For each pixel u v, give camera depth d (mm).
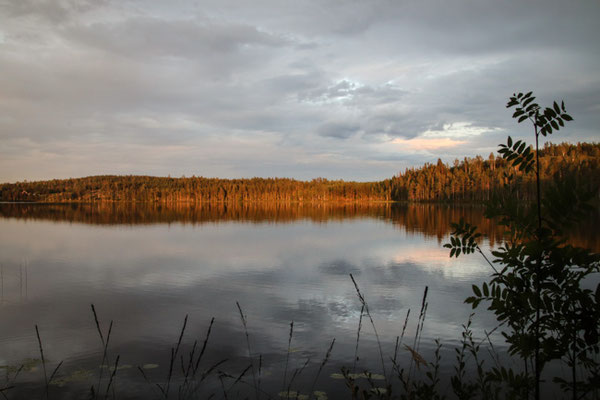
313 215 79625
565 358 7789
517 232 2762
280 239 35250
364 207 129500
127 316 12266
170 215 82312
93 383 7555
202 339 10117
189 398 6914
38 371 8148
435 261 22438
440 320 11359
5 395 7086
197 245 31250
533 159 2746
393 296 14508
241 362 8586
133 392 7145
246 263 22500
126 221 62531
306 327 10977
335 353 9000
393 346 9344
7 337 10320
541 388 6586
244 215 81000
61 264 22578
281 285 16672
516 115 2791
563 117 2637
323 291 15484
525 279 2783
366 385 7168
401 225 50250
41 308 13289
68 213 92625
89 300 14336
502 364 7867
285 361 8594
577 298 2635
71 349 9438
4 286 16812
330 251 27188
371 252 26484
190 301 14094
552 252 2605
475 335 9875
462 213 78688
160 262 23062
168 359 8797
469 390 3607
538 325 2756
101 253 26891
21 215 83125
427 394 3578
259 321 11617
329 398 6754
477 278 17625
